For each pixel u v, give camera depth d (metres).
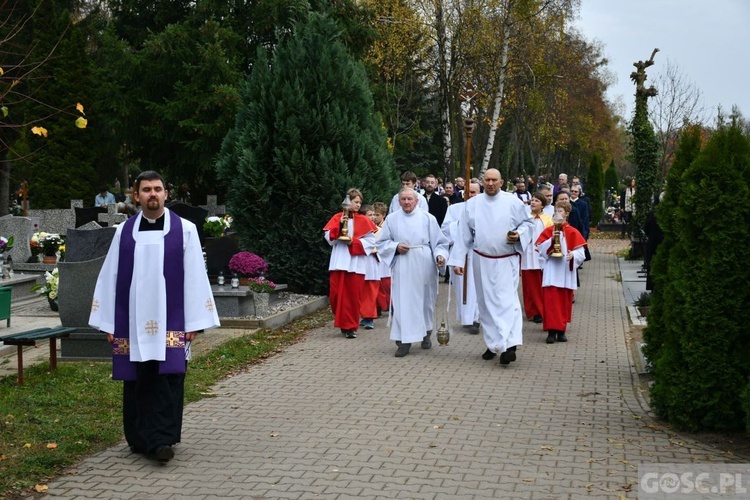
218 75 25.12
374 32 28.30
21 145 27.75
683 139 7.91
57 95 27.55
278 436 7.32
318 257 15.51
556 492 5.92
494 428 7.55
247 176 15.16
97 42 30.58
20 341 8.92
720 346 7.22
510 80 37.19
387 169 16.22
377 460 6.64
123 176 40.38
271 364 10.46
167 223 6.71
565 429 7.53
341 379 9.59
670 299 7.45
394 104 36.47
